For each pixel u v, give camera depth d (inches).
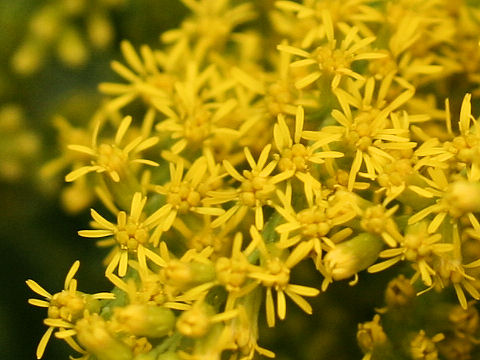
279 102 5.8
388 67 5.8
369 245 5.3
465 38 6.1
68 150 6.5
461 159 5.3
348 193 5.3
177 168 5.5
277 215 5.4
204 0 6.5
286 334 6.2
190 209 5.5
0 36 6.9
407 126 5.5
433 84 6.0
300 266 6.0
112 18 6.9
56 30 6.9
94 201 6.7
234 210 5.4
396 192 5.3
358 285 6.1
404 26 5.8
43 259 6.8
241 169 5.8
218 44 6.4
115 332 5.3
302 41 6.1
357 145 5.4
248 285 5.2
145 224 5.5
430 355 5.6
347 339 6.2
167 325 5.2
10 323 6.7
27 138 6.9
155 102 5.9
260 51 6.5
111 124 6.7
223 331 5.1
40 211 6.9
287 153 5.4
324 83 5.6
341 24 5.8
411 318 5.7
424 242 5.3
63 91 7.2
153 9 6.7
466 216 5.3
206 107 5.9
